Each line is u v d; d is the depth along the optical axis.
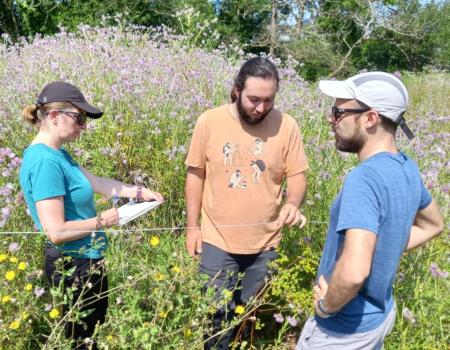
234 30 24.11
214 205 2.94
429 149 4.97
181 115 4.66
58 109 2.48
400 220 2.00
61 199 2.46
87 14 17.14
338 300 1.95
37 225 2.57
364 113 2.04
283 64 7.79
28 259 3.04
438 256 3.70
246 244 2.94
